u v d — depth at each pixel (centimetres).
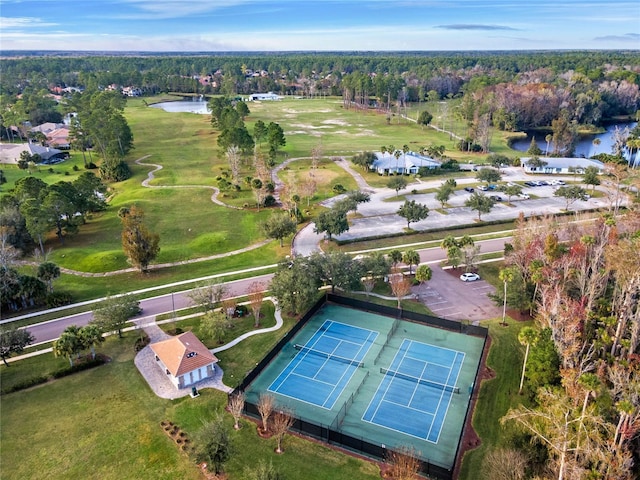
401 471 4425
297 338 7138
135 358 6675
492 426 5425
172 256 10081
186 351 6191
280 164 17100
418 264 9094
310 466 4862
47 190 11250
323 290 8644
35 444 5197
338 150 19012
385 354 6781
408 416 5616
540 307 6700
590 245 7825
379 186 14712
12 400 5869
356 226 11544
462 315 7750
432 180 15375
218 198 13562
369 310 7906
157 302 8231
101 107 18062
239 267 9594
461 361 6625
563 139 19275
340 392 6022
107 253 9912
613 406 4769
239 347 6894
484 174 14275
